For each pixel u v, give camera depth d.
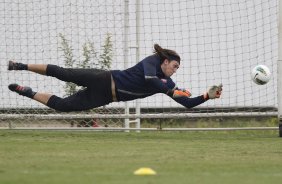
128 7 49.78
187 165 27.19
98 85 33.66
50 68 33.94
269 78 40.12
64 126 54.78
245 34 50.56
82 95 34.09
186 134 47.50
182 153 32.50
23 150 33.22
